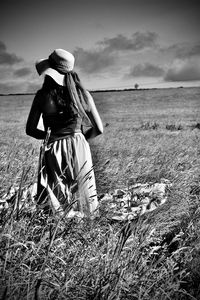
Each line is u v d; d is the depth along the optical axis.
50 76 3.41
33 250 2.34
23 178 2.62
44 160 3.51
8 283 2.04
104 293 2.31
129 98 89.19
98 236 2.96
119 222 3.34
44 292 2.14
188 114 43.25
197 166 6.62
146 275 2.58
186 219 3.98
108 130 23.69
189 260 3.00
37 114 3.49
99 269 2.54
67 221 2.87
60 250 2.58
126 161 6.41
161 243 3.47
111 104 72.12
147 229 2.81
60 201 3.30
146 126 25.89
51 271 2.29
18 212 2.56
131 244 2.79
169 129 23.25
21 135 16.95
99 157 6.72
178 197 4.36
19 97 113.38
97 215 3.21
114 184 5.17
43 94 3.46
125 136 16.14
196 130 20.88
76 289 2.32
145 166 6.11
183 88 121.19
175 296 2.57
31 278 2.21
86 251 2.69
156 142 11.28
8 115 48.97
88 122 3.62
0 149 6.25
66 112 3.49
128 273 2.52
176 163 6.42
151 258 3.08
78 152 3.47
